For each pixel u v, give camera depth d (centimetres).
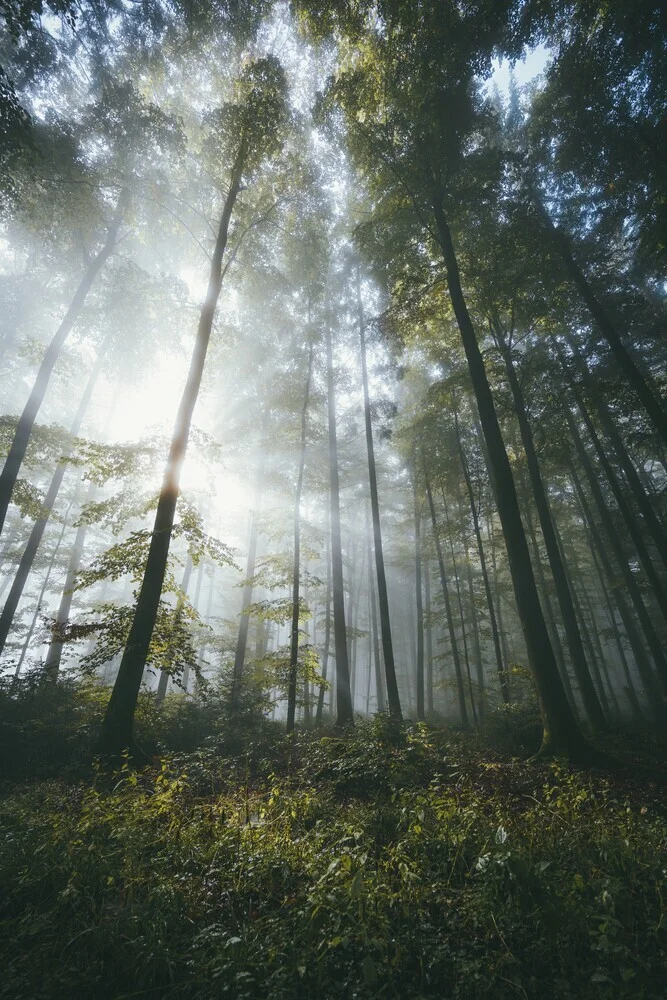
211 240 1504
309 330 1616
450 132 1177
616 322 1598
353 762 746
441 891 364
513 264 1384
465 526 2078
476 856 404
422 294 1341
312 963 290
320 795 651
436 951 299
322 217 1570
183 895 356
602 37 1080
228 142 1248
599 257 1502
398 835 463
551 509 2438
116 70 1345
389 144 1276
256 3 1191
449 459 1841
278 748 955
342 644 1468
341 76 1227
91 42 1226
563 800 534
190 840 443
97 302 1817
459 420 2062
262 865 396
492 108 1281
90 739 862
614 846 405
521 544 995
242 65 1316
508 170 1336
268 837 460
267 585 1431
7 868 384
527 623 945
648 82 1165
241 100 1296
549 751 860
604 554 2006
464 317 1190
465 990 271
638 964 281
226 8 1173
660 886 345
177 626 984
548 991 275
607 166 1316
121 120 1247
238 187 1256
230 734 1084
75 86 1367
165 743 962
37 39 1186
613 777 757
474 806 522
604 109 1230
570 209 1564
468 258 1379
